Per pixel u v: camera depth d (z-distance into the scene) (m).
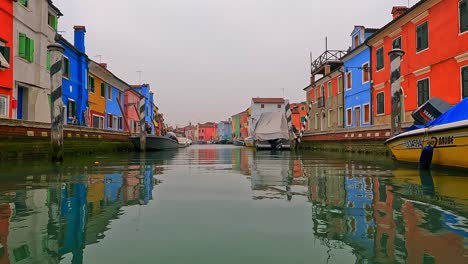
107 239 2.67
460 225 3.01
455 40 14.53
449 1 14.84
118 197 4.48
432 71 16.16
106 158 13.64
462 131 7.02
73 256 2.30
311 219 3.29
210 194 4.73
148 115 46.81
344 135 19.95
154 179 6.48
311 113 37.56
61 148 10.56
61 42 19.78
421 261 2.17
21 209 3.73
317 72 34.84
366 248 2.44
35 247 2.48
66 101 20.78
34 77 16.73
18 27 15.34
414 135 8.71
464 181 5.91
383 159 12.50
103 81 28.59
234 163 11.14
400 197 4.42
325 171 7.93
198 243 2.58
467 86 13.92
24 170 8.03
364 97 23.95
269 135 25.97
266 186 5.49
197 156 16.59
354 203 4.05
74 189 5.15
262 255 2.33
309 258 2.26
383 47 21.19
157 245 2.53
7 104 14.57
